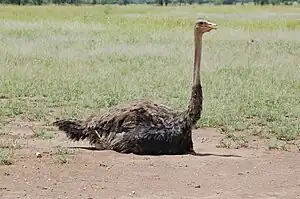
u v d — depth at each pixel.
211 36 44.94
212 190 11.66
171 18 64.31
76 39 39.56
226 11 88.69
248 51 36.00
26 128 17.27
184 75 26.56
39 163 13.03
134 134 14.29
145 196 11.19
